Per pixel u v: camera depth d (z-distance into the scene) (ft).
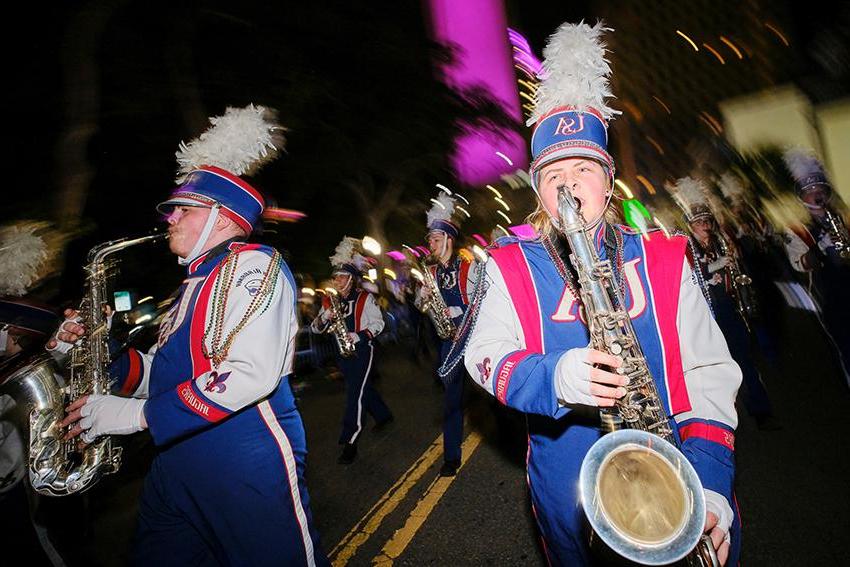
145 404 6.29
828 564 9.57
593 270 5.13
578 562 5.58
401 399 26.20
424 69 50.96
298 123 48.26
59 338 8.22
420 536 12.36
